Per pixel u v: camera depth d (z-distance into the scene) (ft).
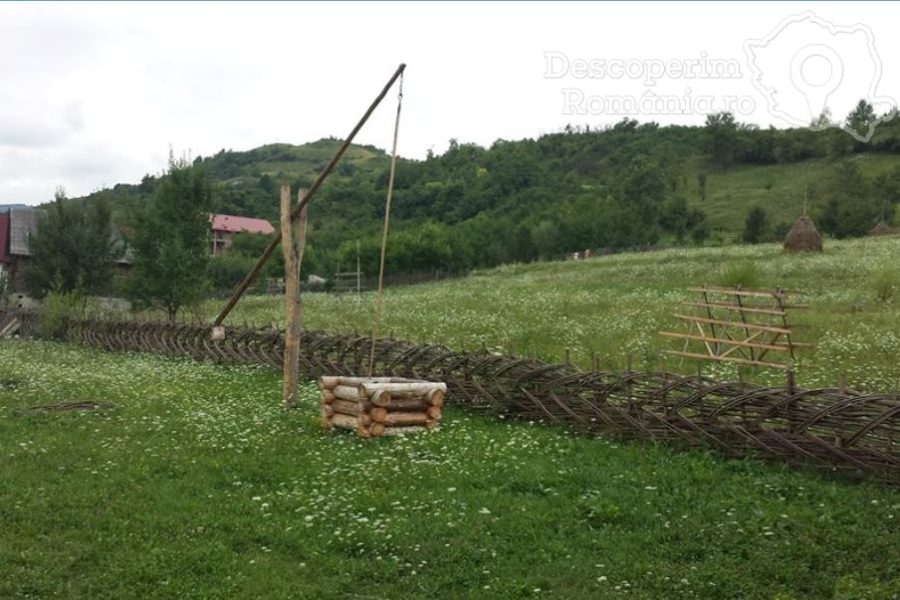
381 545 26.50
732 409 33.86
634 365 58.54
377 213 276.00
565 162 344.28
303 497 31.07
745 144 341.41
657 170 302.45
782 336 64.49
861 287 94.12
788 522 26.89
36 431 42.19
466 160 320.70
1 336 103.60
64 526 28.84
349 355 54.80
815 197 279.49
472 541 26.63
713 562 24.58
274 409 46.52
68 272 122.31
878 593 21.84
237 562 25.63
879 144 308.60
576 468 33.35
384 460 35.14
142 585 24.26
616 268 142.51
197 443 39.14
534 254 211.82
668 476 31.76
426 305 107.86
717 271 119.44
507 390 42.32
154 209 96.43
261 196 320.29
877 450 30.48
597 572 24.30
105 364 71.61
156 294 95.14
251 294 165.89
